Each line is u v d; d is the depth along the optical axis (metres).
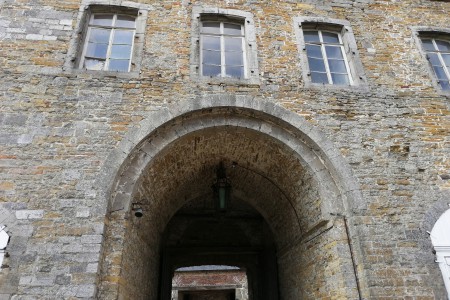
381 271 5.04
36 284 4.34
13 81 5.71
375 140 6.11
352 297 4.98
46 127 5.41
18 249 4.51
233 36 7.07
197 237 9.93
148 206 6.16
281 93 6.30
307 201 6.33
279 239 8.16
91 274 4.45
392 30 7.58
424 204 5.66
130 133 5.51
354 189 5.61
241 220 9.91
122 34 6.73
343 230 5.45
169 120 5.68
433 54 7.62
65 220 4.76
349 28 7.40
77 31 6.38
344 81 6.96
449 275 5.16
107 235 4.89
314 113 6.19
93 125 5.51
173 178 6.75
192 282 17.33
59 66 5.97
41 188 4.96
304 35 7.39
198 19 6.94
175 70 6.24
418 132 6.32
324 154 5.86
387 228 5.38
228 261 10.57
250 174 7.39
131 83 5.97
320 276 5.91
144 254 6.37
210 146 6.46
